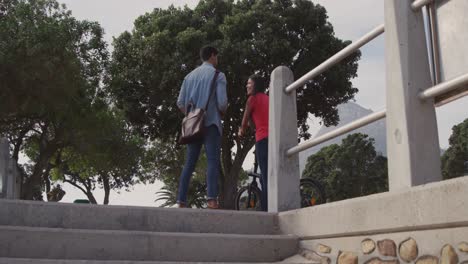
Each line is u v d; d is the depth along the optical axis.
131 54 24.38
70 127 25.22
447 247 2.82
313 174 35.84
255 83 6.52
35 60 20.44
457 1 3.26
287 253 4.30
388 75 3.52
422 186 3.00
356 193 34.03
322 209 4.05
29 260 3.40
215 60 6.24
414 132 3.31
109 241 3.86
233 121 23.25
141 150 32.69
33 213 3.95
